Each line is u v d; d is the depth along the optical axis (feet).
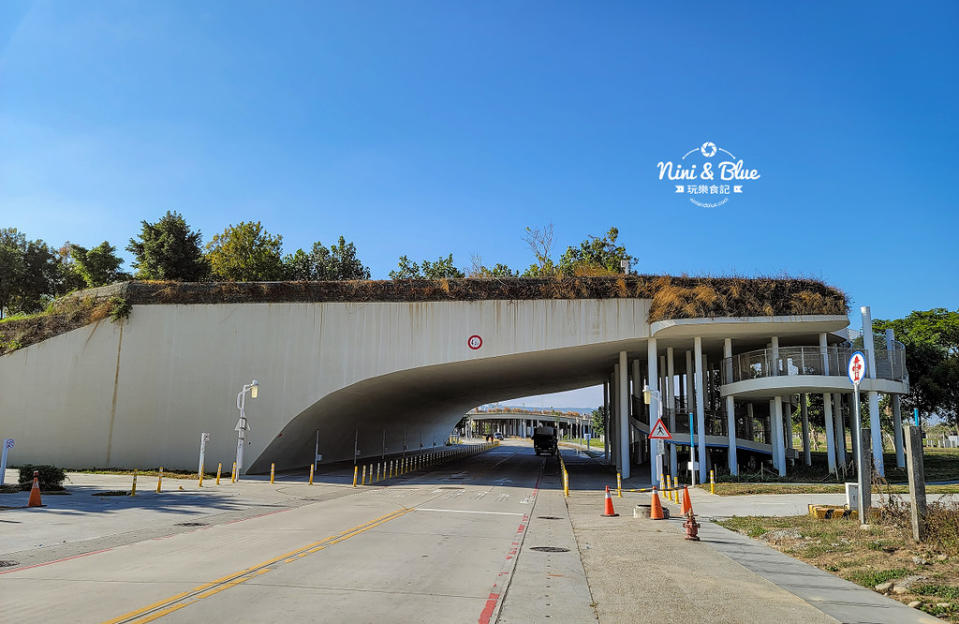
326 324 113.29
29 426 116.37
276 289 114.93
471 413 528.22
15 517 50.57
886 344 100.07
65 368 117.70
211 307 116.06
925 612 24.17
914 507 37.63
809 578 30.53
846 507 51.96
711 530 48.37
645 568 33.32
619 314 106.63
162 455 112.57
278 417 111.14
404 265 229.25
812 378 94.22
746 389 99.09
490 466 153.48
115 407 114.93
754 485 83.10
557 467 151.84
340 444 148.77
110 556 34.99
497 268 192.85
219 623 21.84
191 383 113.91
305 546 39.40
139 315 117.29
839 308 96.84
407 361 110.32
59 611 23.03
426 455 201.77
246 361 113.60
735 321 97.50
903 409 150.61
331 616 23.15
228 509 60.08
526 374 147.95
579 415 540.11
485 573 32.19
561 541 43.62
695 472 103.91
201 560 33.96
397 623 22.49
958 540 34.88
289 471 120.88
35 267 206.08
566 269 191.52
